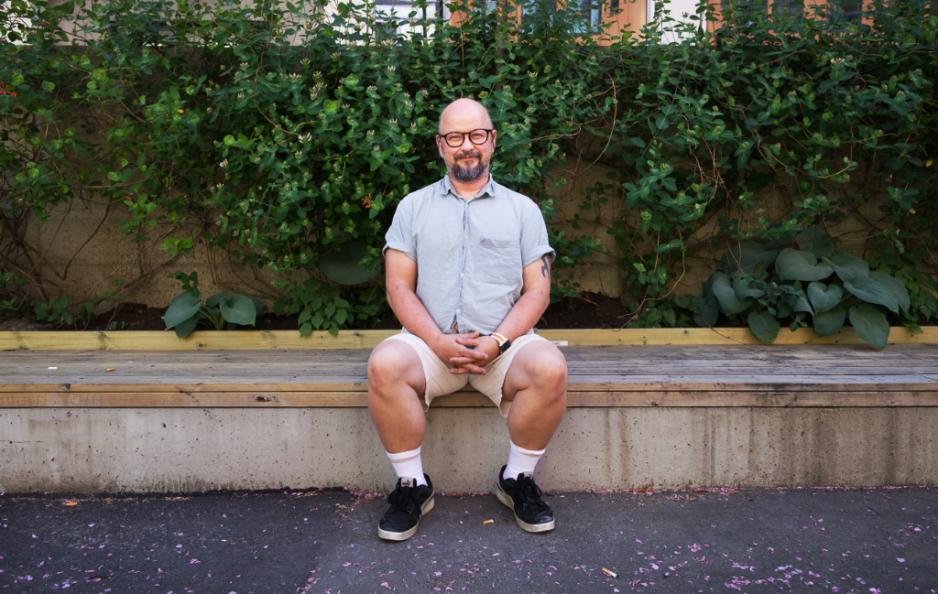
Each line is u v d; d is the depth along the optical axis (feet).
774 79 10.28
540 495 7.09
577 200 11.71
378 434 7.23
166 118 9.71
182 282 10.57
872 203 11.84
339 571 6.26
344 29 10.58
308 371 8.55
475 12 10.44
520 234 7.36
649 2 12.82
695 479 7.92
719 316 11.29
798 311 10.30
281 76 9.42
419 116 9.91
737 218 11.71
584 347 10.43
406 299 7.20
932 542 6.72
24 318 11.62
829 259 10.90
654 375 8.24
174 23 10.21
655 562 6.39
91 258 11.85
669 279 11.82
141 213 10.16
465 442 7.79
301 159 9.21
